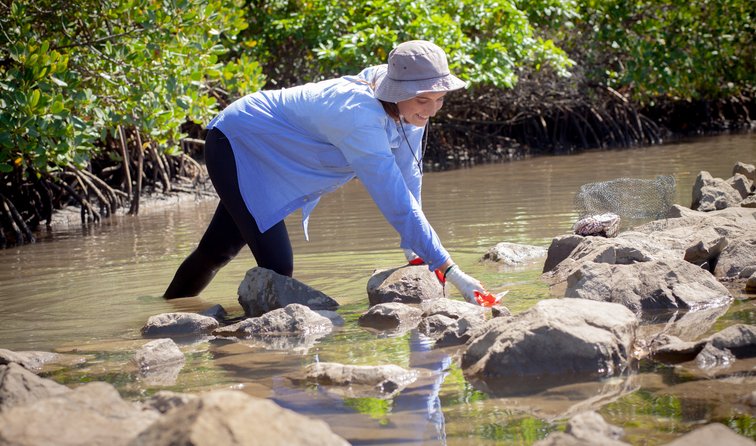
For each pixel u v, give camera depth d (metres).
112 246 6.05
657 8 14.19
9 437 1.72
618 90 15.88
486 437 1.98
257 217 3.74
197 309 3.81
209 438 1.51
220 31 8.49
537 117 14.84
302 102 3.62
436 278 3.85
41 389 2.20
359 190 8.63
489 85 13.75
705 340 2.53
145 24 7.19
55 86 6.78
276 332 3.22
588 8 14.19
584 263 3.43
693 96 15.63
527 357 2.49
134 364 2.84
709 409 2.06
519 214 6.20
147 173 9.71
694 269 3.44
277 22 11.68
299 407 2.27
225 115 3.82
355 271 4.46
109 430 1.78
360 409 2.24
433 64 3.29
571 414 2.11
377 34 10.91
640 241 3.89
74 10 7.37
